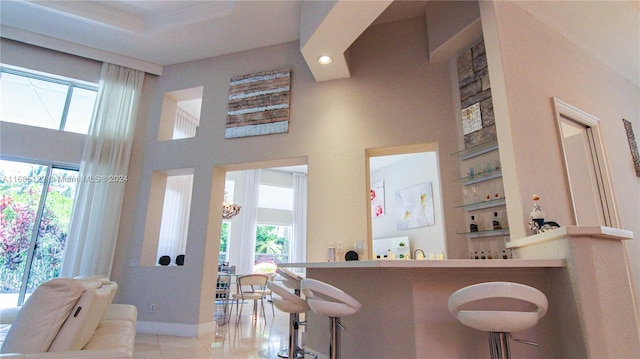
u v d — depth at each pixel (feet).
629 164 12.58
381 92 13.84
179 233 20.43
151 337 13.03
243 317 18.93
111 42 15.98
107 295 5.60
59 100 16.43
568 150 12.07
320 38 11.75
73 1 14.08
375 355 7.37
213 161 15.38
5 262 14.44
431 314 6.90
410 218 25.20
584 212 11.25
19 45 15.71
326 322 9.34
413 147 13.17
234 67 16.53
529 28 10.68
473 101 11.69
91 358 4.28
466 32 11.72
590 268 5.85
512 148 8.57
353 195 13.01
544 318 6.61
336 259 12.37
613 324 5.69
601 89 12.82
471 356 6.57
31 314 4.40
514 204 8.36
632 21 11.39
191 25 14.70
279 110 14.96
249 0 13.24
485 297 4.82
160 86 17.49
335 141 13.84
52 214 15.47
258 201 29.89
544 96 10.09
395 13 13.92
